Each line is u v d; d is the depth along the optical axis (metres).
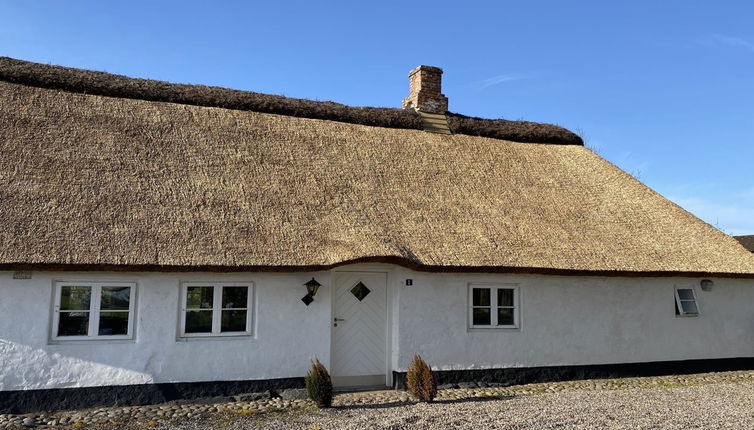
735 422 8.91
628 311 13.73
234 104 14.04
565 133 17.42
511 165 15.30
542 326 12.88
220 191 11.28
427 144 15.02
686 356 14.23
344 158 13.45
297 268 10.45
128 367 9.91
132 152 11.42
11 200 9.59
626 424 8.71
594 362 13.26
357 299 11.86
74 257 9.14
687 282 14.49
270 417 9.34
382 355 11.94
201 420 9.15
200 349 10.37
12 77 12.23
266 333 10.78
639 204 15.09
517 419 8.95
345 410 9.80
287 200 11.64
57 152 10.74
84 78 12.88
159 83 13.77
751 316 15.12
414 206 12.70
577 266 12.42
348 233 11.26
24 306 9.45
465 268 11.62
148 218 10.16
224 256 10.00
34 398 9.37
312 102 15.03
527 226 13.11
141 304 10.10
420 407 9.95
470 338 12.27
